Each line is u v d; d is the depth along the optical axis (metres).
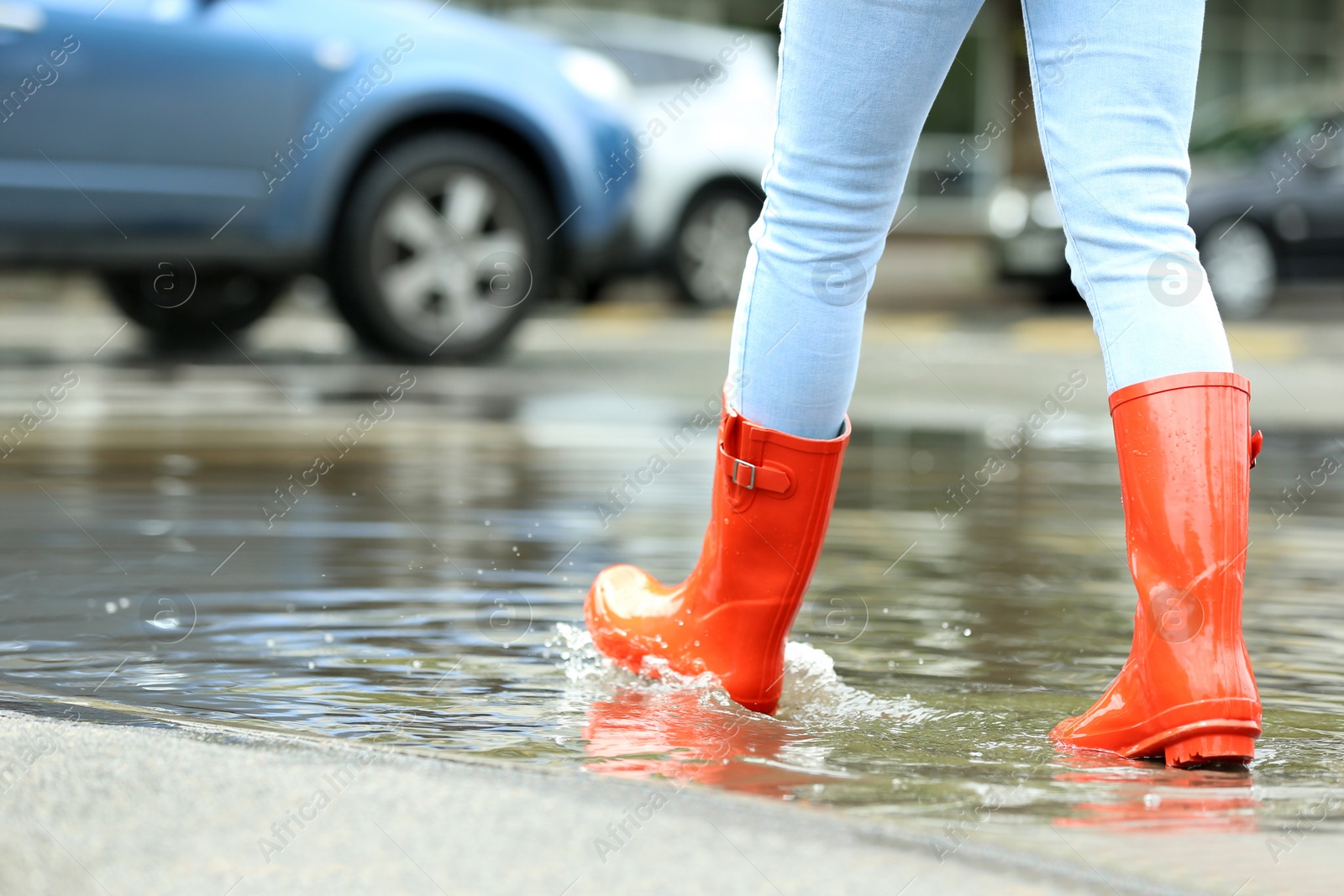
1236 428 3.64
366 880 2.44
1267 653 4.87
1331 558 7.02
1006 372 18.25
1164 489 3.60
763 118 26.88
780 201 3.94
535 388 15.03
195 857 2.53
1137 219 3.69
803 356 3.94
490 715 3.86
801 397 3.98
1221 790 3.20
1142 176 3.70
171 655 4.61
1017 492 9.39
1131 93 3.70
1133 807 3.02
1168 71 3.69
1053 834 2.78
